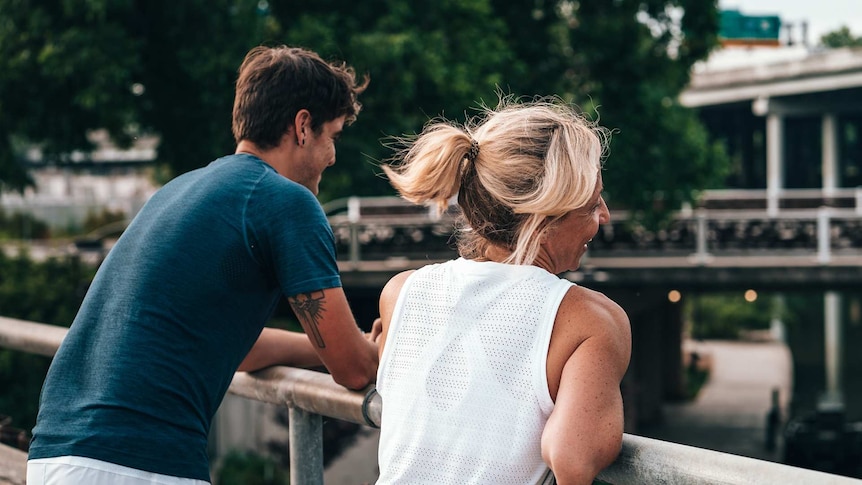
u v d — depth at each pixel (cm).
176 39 1149
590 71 1477
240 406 1179
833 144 3719
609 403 123
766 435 1914
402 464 134
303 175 181
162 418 153
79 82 1132
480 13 1299
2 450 267
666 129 1512
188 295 157
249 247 161
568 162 131
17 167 1302
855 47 3188
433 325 136
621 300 1573
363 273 1437
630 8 1431
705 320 3450
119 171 3784
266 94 174
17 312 1274
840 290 1552
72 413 156
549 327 128
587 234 139
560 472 119
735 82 3594
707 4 1428
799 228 1566
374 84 1159
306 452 186
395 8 1209
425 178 139
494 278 134
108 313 159
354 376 167
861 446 1684
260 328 168
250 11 1127
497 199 135
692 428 2000
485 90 1254
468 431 129
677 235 1606
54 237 2789
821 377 2741
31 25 1102
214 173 168
